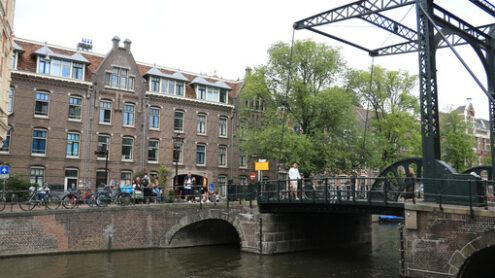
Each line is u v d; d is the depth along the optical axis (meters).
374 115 33.22
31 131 25.66
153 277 14.07
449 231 12.53
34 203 17.52
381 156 28.94
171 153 30.56
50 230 17.19
